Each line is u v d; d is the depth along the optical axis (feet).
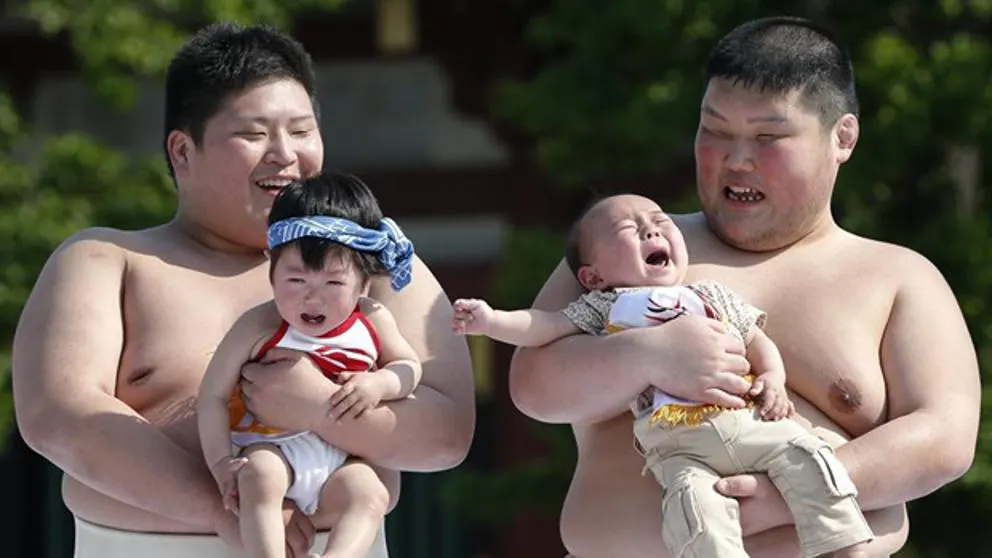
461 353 51.11
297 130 50.88
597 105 102.83
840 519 46.21
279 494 45.83
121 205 105.40
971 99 96.68
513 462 135.54
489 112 132.05
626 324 48.85
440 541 146.20
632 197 50.65
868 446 47.60
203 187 50.90
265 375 46.98
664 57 103.76
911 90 97.35
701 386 47.42
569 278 51.70
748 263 51.70
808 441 46.88
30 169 110.83
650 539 48.57
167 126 51.78
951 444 48.16
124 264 50.72
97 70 107.45
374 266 46.91
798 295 50.72
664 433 47.80
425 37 132.05
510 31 128.77
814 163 50.55
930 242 98.17
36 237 103.04
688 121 100.89
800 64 50.19
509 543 135.64
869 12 103.50
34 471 151.43
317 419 46.85
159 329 49.80
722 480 46.93
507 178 137.39
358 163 142.82
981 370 94.84
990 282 96.43
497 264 134.41
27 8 115.44
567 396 49.26
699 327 47.93
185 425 48.91
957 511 98.27
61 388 48.21
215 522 47.19
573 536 50.42
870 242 52.24
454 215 138.92
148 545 48.80
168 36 107.76
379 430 47.70
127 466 47.24
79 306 49.49
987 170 103.50
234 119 50.21
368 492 46.68
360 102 143.02
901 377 49.49
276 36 51.24
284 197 46.93
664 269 49.44
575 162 103.65
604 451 50.26
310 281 46.09
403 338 49.08
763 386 47.80
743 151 50.31
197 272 51.01
